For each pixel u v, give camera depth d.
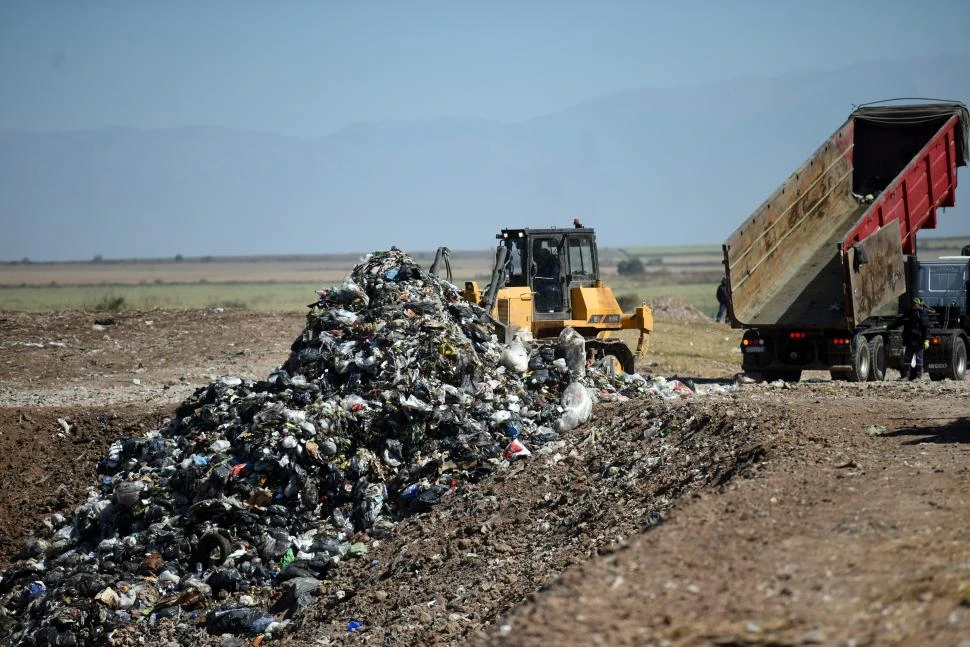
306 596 46.16
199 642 44.75
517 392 60.69
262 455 53.62
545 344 70.06
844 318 74.75
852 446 42.88
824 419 48.38
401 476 53.44
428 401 56.34
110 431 67.88
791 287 79.50
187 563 51.00
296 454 53.53
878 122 87.00
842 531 30.92
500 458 53.97
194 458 55.94
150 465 58.81
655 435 50.81
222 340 106.94
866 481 36.44
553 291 77.75
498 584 40.28
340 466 53.69
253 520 51.59
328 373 59.72
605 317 78.31
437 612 39.56
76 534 56.50
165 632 46.00
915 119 85.44
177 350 102.25
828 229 85.00
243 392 62.62
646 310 80.31
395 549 47.75
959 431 45.44
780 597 26.22
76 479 63.44
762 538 31.05
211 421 60.41
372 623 40.94
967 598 24.22
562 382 63.59
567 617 26.58
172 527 52.59
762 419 48.09
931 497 33.50
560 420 57.06
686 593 27.36
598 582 28.80
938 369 81.62
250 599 47.53
